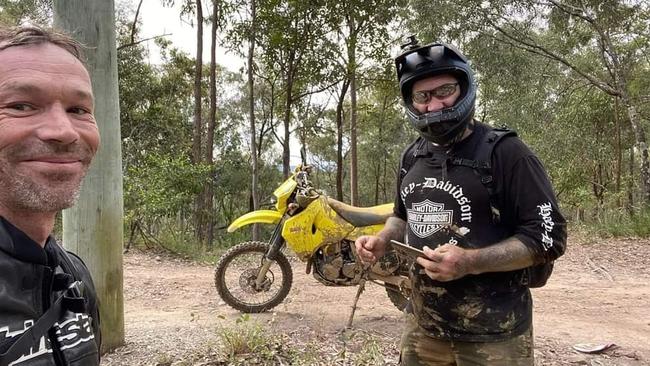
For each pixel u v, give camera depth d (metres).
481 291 2.06
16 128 1.11
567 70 15.02
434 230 2.13
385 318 4.82
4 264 1.09
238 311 5.14
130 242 9.50
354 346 3.94
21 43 1.16
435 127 2.06
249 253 5.12
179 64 22.31
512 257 1.91
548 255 1.95
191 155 20.80
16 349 1.08
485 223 2.06
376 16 13.23
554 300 5.89
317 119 18.44
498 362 2.05
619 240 9.50
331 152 30.09
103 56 3.59
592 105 17.81
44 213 1.18
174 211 10.19
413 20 12.96
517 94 14.05
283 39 12.92
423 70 2.05
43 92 1.14
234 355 3.59
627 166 25.95
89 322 1.28
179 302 5.78
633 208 11.48
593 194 17.45
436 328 2.17
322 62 13.55
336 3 12.61
